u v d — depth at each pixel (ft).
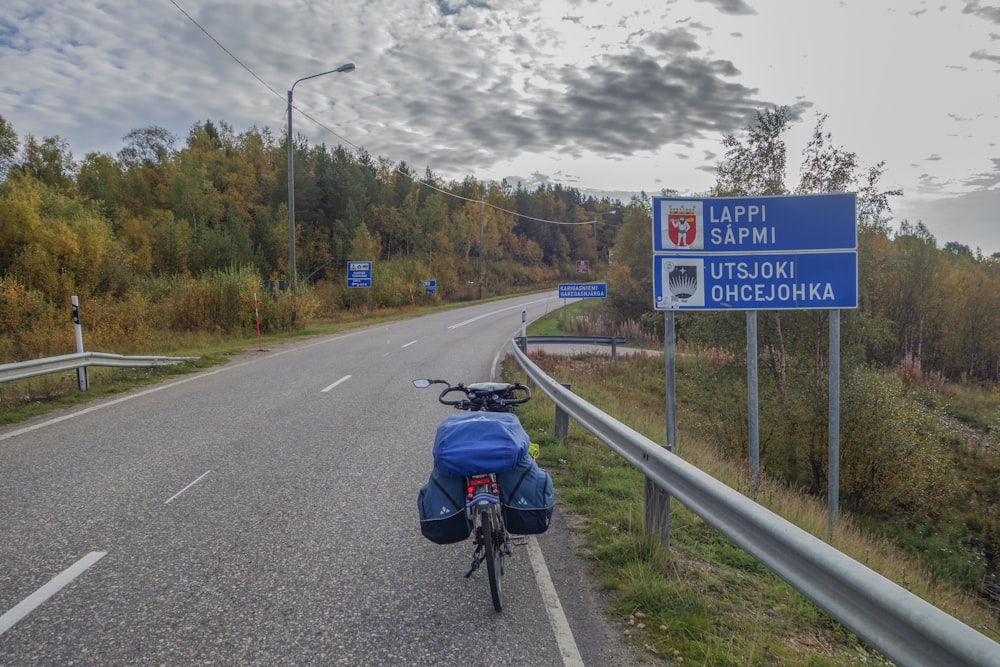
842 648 12.70
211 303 84.17
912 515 36.40
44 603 13.00
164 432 28.94
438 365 54.95
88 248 88.94
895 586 7.56
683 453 28.73
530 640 11.92
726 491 11.73
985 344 101.81
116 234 181.27
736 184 46.26
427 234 287.89
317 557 15.61
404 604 13.32
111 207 207.41
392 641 11.84
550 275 374.43
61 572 14.48
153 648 11.41
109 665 10.84
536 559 15.83
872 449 36.70
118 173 263.49
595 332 109.19
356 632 12.14
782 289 26.58
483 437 12.67
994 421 57.47
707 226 26.61
